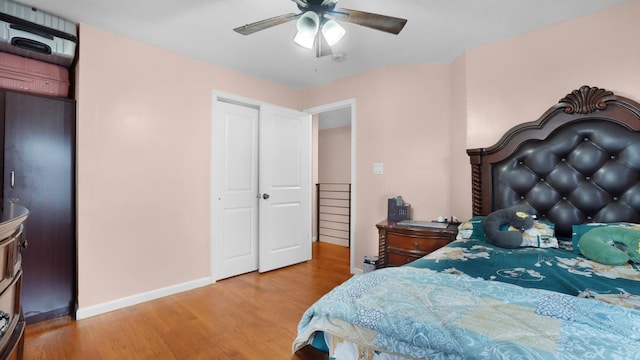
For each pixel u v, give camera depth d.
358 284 1.12
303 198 3.90
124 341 1.95
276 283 3.06
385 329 0.86
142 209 2.58
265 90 3.54
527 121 2.29
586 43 2.05
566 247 1.79
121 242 2.46
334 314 0.97
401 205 2.86
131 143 2.52
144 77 2.59
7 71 2.07
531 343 0.69
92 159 2.32
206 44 2.62
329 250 4.61
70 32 2.20
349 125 5.28
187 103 2.88
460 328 0.78
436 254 1.61
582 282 1.17
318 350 1.04
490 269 1.34
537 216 2.18
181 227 2.83
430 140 2.90
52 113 2.21
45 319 2.19
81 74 2.27
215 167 3.11
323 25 1.73
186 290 2.84
